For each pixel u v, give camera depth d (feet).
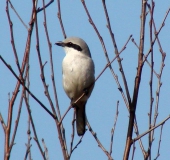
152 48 29.94
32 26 30.48
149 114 31.76
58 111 31.96
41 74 29.37
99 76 30.09
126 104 31.55
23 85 28.50
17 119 29.35
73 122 31.37
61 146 28.68
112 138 32.09
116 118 32.55
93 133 32.83
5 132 28.58
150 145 30.71
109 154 30.96
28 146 30.12
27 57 30.60
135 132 32.32
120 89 32.27
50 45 32.27
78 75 43.62
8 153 27.84
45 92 29.43
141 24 29.86
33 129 29.53
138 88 29.91
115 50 31.53
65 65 44.47
